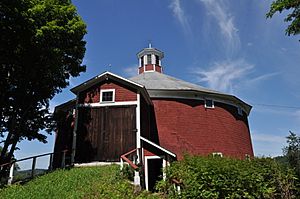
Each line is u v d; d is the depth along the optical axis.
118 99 19.20
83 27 20.75
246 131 27.66
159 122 22.80
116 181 13.20
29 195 12.18
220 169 11.92
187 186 11.95
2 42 18.14
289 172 13.93
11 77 19.73
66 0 21.22
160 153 17.89
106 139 18.27
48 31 18.47
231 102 26.50
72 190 12.59
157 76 28.16
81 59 22.66
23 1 17.95
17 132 20.03
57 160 21.11
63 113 22.75
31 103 20.72
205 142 23.02
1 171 15.49
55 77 21.84
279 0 11.80
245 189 11.91
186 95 24.08
